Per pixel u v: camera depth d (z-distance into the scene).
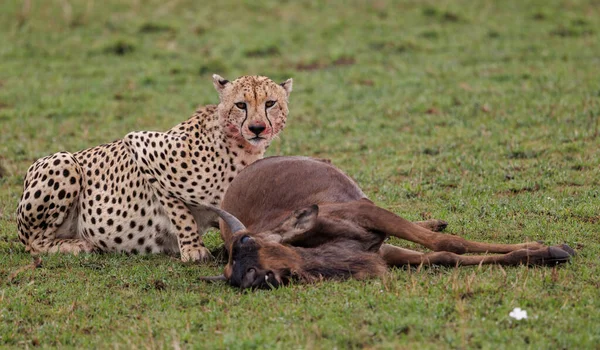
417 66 23.31
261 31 27.69
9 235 12.67
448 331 7.71
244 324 8.23
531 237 10.80
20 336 8.63
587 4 29.69
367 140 17.17
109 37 27.23
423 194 13.48
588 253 9.84
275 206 10.10
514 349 7.33
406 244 10.90
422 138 16.97
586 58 22.81
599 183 13.23
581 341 7.40
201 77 23.50
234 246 9.07
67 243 11.75
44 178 11.58
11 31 27.52
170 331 8.24
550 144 15.51
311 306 8.45
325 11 29.80
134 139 11.33
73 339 8.46
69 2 30.17
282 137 17.77
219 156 11.19
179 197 11.20
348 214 9.48
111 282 10.18
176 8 30.30
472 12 29.08
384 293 8.69
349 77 22.66
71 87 22.58
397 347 7.45
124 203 11.52
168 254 11.56
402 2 30.36
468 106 18.75
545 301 8.30
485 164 14.69
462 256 9.43
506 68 22.16
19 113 20.25
